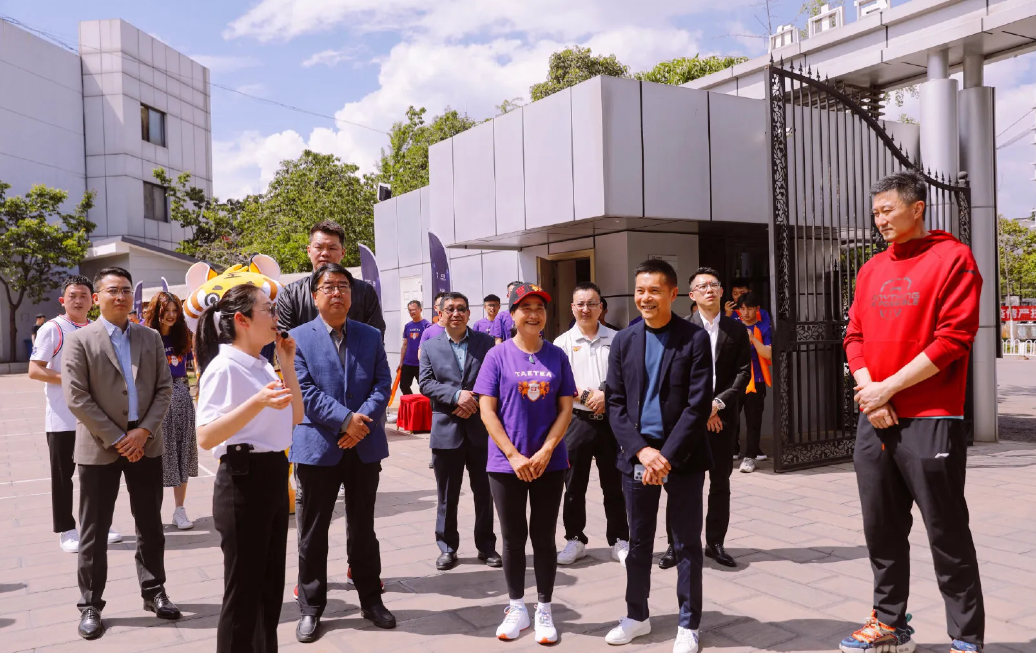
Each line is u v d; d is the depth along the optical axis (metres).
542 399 3.51
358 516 3.67
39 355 4.89
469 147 9.12
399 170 28.70
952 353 2.91
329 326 3.75
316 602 3.57
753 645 3.32
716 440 4.36
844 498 5.95
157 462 3.90
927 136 8.49
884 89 9.77
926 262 3.06
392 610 3.86
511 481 3.49
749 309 7.27
